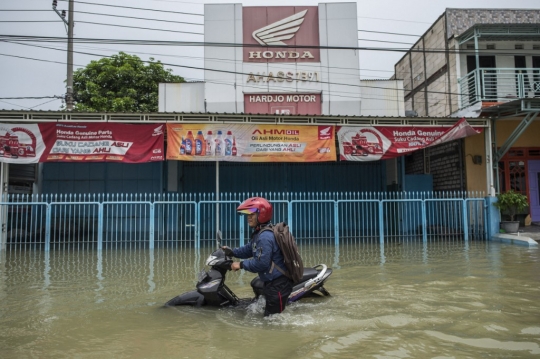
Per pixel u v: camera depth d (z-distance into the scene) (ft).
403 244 40.04
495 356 10.59
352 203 51.93
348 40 58.70
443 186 52.85
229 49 57.98
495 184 45.42
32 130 37.86
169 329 13.21
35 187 46.57
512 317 13.99
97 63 73.87
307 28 58.75
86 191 47.32
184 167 50.47
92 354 11.14
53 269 26.63
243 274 23.86
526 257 29.45
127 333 12.89
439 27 61.46
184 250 37.88
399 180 50.49
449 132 42.45
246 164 51.21
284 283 14.60
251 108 57.88
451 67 58.13
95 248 40.01
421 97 69.31
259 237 14.82
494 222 42.63
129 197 47.70
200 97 60.29
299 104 58.08
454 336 12.10
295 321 13.84
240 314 14.85
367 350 11.05
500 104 43.04
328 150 41.04
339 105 58.13
